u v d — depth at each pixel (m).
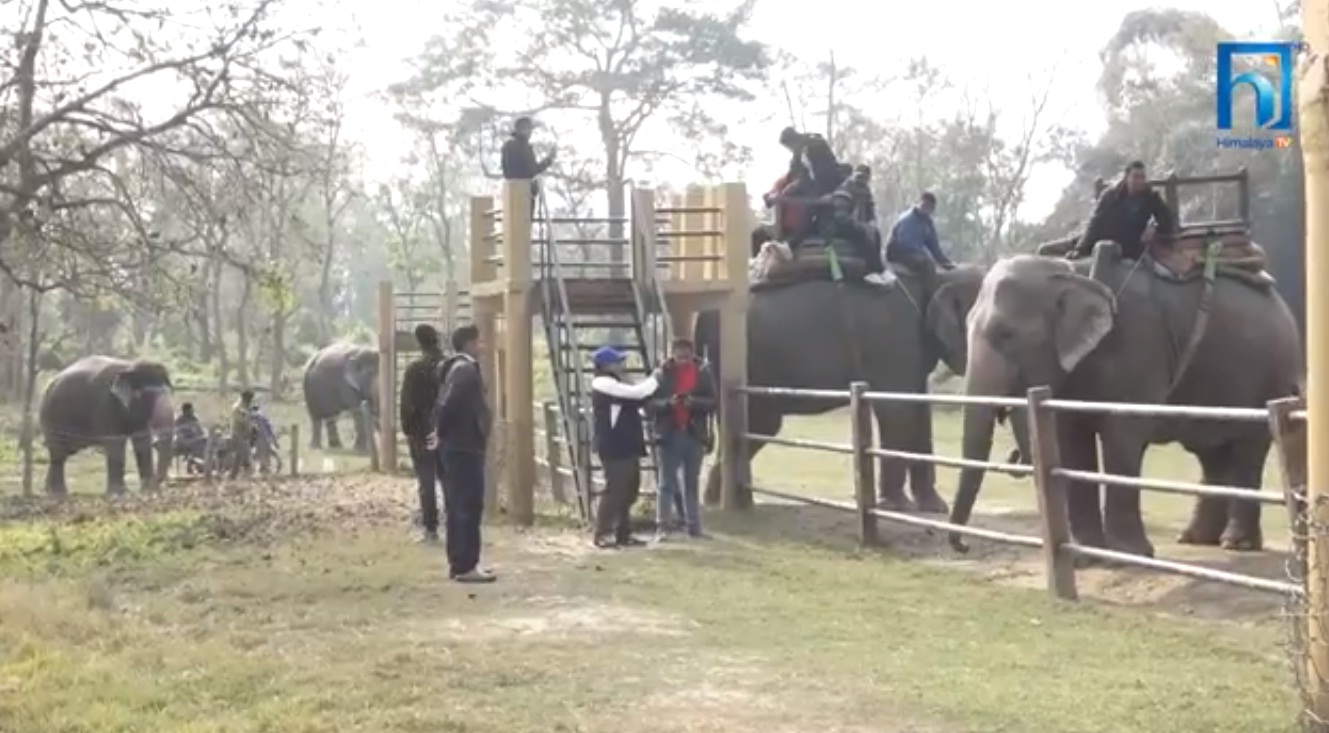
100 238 17.31
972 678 7.73
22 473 30.94
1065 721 6.81
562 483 18.02
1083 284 12.58
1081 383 12.73
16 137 16.30
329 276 64.56
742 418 16.25
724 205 16.28
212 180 18.02
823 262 16.84
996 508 17.08
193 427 27.89
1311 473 6.52
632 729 6.78
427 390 13.62
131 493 23.48
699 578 11.27
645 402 13.39
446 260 61.69
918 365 16.97
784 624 9.39
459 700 7.36
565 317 14.96
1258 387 13.27
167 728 6.94
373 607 10.09
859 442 13.34
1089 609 9.91
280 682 7.75
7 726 6.98
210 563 12.32
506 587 10.85
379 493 19.67
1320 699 6.47
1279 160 34.62
